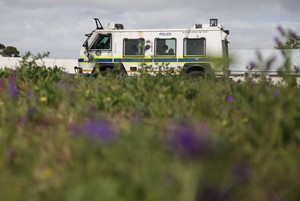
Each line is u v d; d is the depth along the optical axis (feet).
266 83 42.22
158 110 35.19
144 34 148.77
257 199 19.42
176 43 148.15
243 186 19.11
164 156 19.94
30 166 22.53
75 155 22.81
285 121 25.90
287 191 19.98
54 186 20.06
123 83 51.83
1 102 36.76
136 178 18.21
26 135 28.14
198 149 13.30
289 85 32.55
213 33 147.02
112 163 20.30
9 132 28.14
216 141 20.98
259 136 25.20
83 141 22.58
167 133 26.18
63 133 26.66
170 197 15.70
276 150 24.53
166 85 48.57
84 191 16.93
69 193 17.26
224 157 18.12
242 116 34.68
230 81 51.93
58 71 59.26
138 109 36.17
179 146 13.76
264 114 27.96
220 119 34.68
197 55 147.13
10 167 23.82
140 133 22.80
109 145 21.52
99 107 38.11
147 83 46.75
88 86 49.85
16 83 50.83
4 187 21.18
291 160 22.81
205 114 34.19
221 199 14.02
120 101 39.40
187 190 13.75
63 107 34.60
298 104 29.66
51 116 32.99
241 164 18.66
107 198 16.63
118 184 18.04
